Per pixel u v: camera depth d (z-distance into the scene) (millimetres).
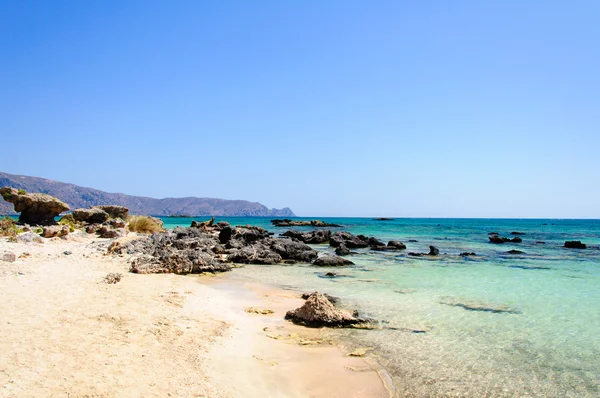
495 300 15352
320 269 23156
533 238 57969
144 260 20094
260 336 10234
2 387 5688
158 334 9180
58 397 5613
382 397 7270
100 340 8211
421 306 14125
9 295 11172
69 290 12656
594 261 28391
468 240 51219
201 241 29453
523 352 9773
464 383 7988
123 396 5938
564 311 13781
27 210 38969
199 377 7156
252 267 23797
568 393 7648
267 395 6922
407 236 60344
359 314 12828
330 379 7906
